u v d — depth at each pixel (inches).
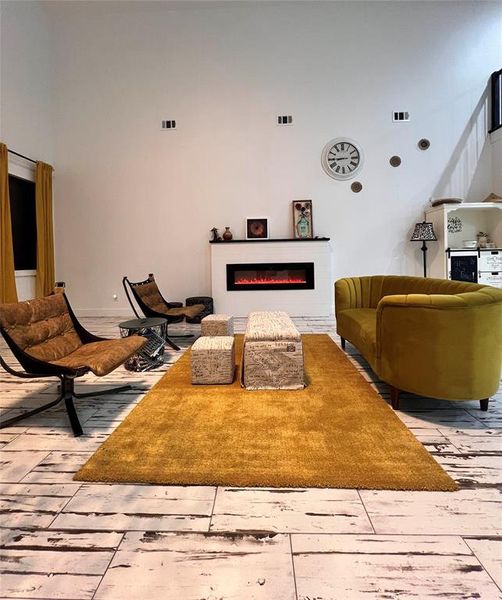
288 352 105.4
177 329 207.5
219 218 242.5
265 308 234.4
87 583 45.8
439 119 235.8
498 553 49.1
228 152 240.1
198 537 52.6
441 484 62.3
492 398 99.3
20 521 56.3
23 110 217.3
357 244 239.9
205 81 238.1
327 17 233.0
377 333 97.2
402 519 55.3
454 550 49.7
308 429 81.8
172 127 240.4
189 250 244.4
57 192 246.8
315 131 237.3
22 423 89.4
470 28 231.6
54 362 93.2
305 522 55.0
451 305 82.7
